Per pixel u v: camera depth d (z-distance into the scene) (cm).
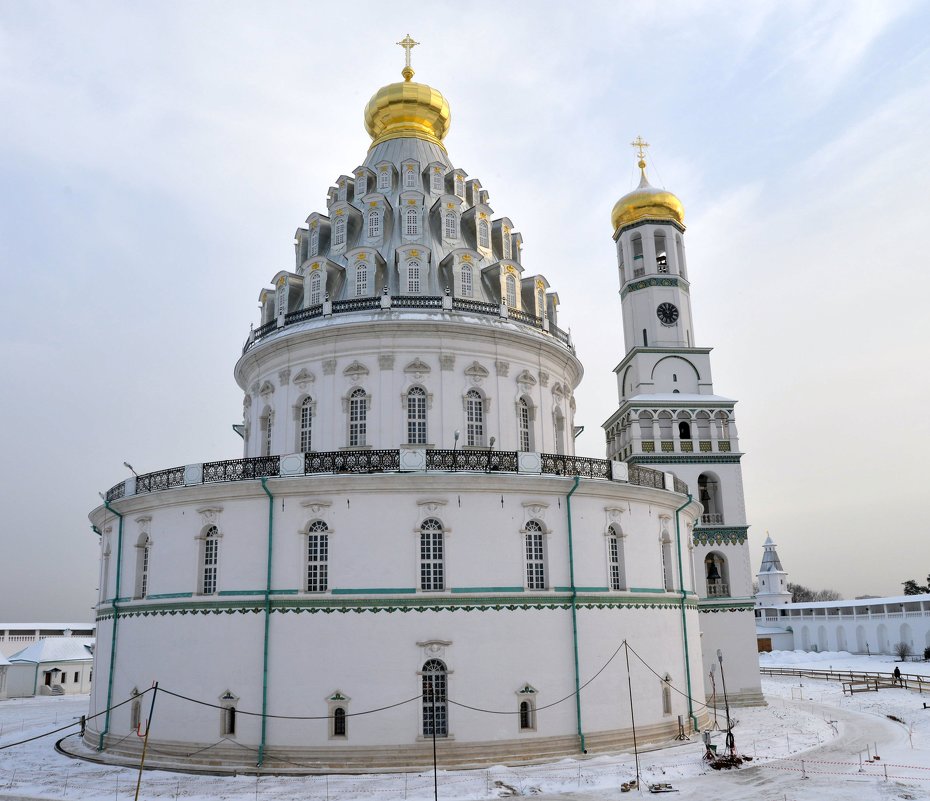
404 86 5534
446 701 3419
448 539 3584
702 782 3030
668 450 5862
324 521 3616
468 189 5416
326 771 3244
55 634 9531
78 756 3691
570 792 2881
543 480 3738
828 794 2817
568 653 3628
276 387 4672
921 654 9638
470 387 4450
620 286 6712
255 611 3559
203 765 3394
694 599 4453
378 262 4666
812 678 7812
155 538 3938
